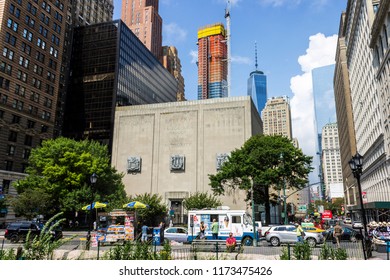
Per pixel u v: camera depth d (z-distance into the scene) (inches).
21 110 2581.2
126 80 3786.9
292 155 1727.4
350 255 597.9
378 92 2401.6
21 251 418.3
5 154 2412.6
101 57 3727.9
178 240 1098.1
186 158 2546.8
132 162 2637.8
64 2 3235.7
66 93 3715.6
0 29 2439.7
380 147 2522.1
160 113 2731.3
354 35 3506.4
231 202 2304.4
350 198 4800.7
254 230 1034.7
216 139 2513.5
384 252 802.2
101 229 1010.1
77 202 1834.4
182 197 2445.9
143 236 998.4
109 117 3494.1
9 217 2208.4
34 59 2770.7
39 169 2026.3
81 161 1909.4
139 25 7618.1
